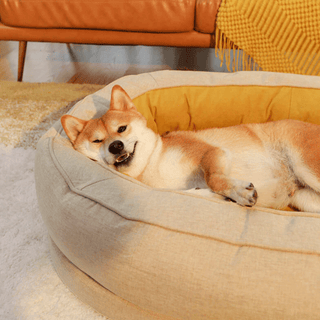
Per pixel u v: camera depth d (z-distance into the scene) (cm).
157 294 89
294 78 158
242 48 217
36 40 248
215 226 94
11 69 296
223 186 116
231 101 161
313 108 154
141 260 90
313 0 191
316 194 128
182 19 218
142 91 161
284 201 134
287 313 82
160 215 96
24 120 223
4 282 130
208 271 85
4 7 233
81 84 262
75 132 134
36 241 145
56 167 119
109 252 93
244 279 84
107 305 109
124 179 115
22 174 183
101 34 237
